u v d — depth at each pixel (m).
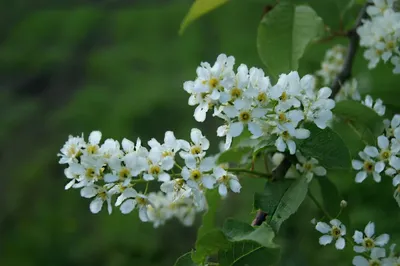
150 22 2.34
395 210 0.92
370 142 0.75
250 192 1.39
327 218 0.74
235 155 0.76
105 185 0.70
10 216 2.04
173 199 0.71
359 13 0.84
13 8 2.71
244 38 2.04
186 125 1.87
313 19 0.78
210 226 0.78
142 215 0.70
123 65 2.23
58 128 2.17
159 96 2.00
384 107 0.75
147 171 0.69
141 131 1.93
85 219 1.98
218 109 0.70
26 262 1.91
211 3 0.81
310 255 1.16
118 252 1.82
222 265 0.68
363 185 0.93
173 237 1.81
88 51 2.38
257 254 0.67
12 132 2.22
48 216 2.00
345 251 0.95
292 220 1.18
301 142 0.71
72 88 2.30
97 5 2.56
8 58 2.44
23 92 2.36
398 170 0.72
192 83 0.70
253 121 0.70
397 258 0.72
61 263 1.90
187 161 0.69
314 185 0.91
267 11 0.81
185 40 2.20
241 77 0.69
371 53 0.78
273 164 0.78
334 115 0.76
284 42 0.78
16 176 2.10
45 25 2.52
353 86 0.79
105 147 0.70
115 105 2.06
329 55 0.86
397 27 0.76
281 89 0.69
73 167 0.69
